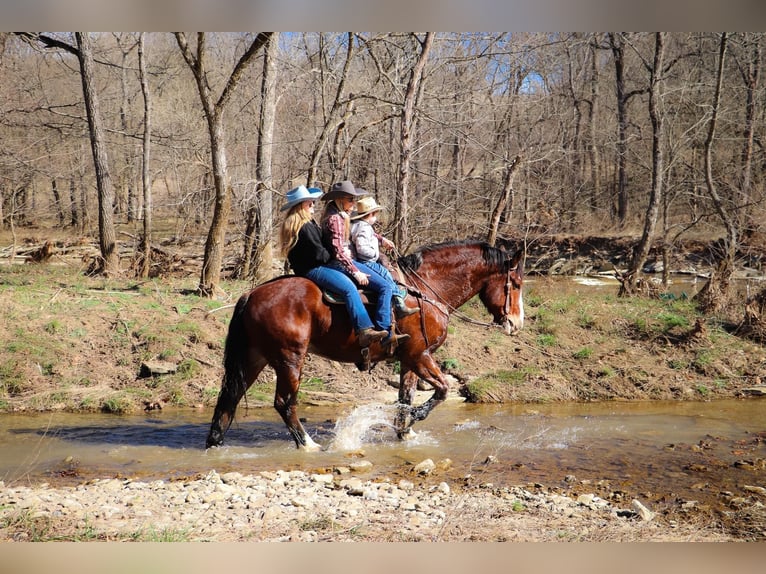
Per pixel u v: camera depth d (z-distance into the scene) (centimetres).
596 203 3397
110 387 1079
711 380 1197
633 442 884
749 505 663
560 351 1277
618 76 3359
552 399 1118
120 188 3269
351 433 891
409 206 1634
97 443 861
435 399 881
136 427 935
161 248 2008
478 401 1105
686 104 2405
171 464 783
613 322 1395
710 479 745
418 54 1781
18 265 1838
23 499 634
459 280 903
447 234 1759
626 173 3447
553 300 1523
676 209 3136
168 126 2967
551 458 817
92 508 616
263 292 814
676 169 2420
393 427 912
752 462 798
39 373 1088
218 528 569
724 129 2491
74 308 1255
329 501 653
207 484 693
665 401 1123
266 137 1628
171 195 2292
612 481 738
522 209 2308
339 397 1092
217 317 1284
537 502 663
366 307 819
